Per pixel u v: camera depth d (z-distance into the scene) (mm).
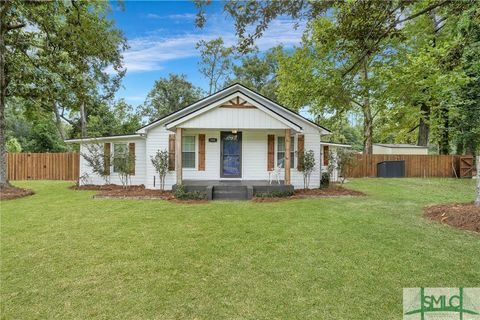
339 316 2676
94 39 11742
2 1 10203
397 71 14211
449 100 14234
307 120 11664
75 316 2707
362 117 23125
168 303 2926
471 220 5590
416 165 17422
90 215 6938
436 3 4793
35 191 11234
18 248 4539
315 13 4238
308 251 4391
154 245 4703
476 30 6207
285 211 7402
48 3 10461
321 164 13242
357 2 4098
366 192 10812
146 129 11641
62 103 14547
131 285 3314
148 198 9602
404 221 6191
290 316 2684
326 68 10859
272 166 11969
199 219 6539
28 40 12055
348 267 3775
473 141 16125
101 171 12438
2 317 2693
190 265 3885
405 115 20000
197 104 11812
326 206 8047
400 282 3338
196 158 11906
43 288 3242
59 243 4793
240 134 11969
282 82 16297
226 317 2678
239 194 9852
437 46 12477
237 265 3879
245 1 4102
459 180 15242
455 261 3932
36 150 21891
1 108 10820
